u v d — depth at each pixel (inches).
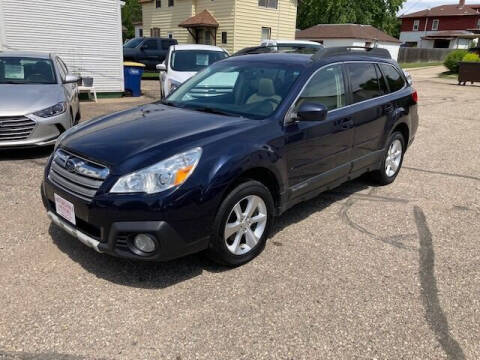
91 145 130.0
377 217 183.9
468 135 366.3
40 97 250.2
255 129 139.6
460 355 103.4
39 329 106.6
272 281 131.6
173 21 1095.6
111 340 103.9
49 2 454.9
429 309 120.8
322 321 114.0
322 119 145.9
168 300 120.2
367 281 133.6
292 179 152.9
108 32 500.7
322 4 1754.4
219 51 416.5
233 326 110.5
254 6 936.3
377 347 105.2
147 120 148.2
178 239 119.3
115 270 133.8
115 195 116.3
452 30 2388.0
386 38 1499.8
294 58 174.6
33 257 139.2
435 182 235.5
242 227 136.4
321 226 172.7
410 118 228.2
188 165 120.0
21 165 234.1
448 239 165.0
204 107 164.4
